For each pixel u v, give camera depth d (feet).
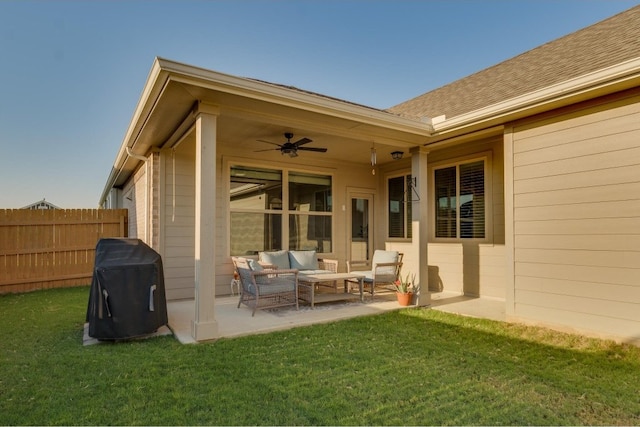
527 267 15.48
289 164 24.75
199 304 12.96
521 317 15.64
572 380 9.68
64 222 27.04
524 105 14.56
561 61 19.58
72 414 7.63
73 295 22.81
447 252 23.79
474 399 8.50
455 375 9.92
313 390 8.90
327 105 14.53
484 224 21.84
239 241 22.53
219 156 21.89
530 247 15.40
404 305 19.21
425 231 19.83
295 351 11.83
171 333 13.94
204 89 11.99
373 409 7.97
